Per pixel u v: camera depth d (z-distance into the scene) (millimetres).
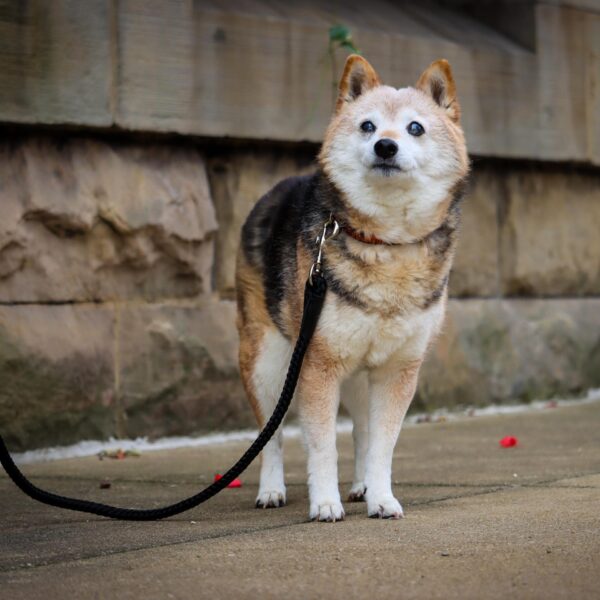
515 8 8531
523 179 8656
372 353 4281
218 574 3203
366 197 4199
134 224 6480
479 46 8078
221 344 6852
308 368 4254
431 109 4449
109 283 6492
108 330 6422
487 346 8242
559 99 8500
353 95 4602
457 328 8055
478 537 3648
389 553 3436
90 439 6309
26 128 6098
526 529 3766
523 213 8648
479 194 8328
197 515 4363
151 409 6555
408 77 7582
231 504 4672
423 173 4270
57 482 5277
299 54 7074
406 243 4211
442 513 4184
